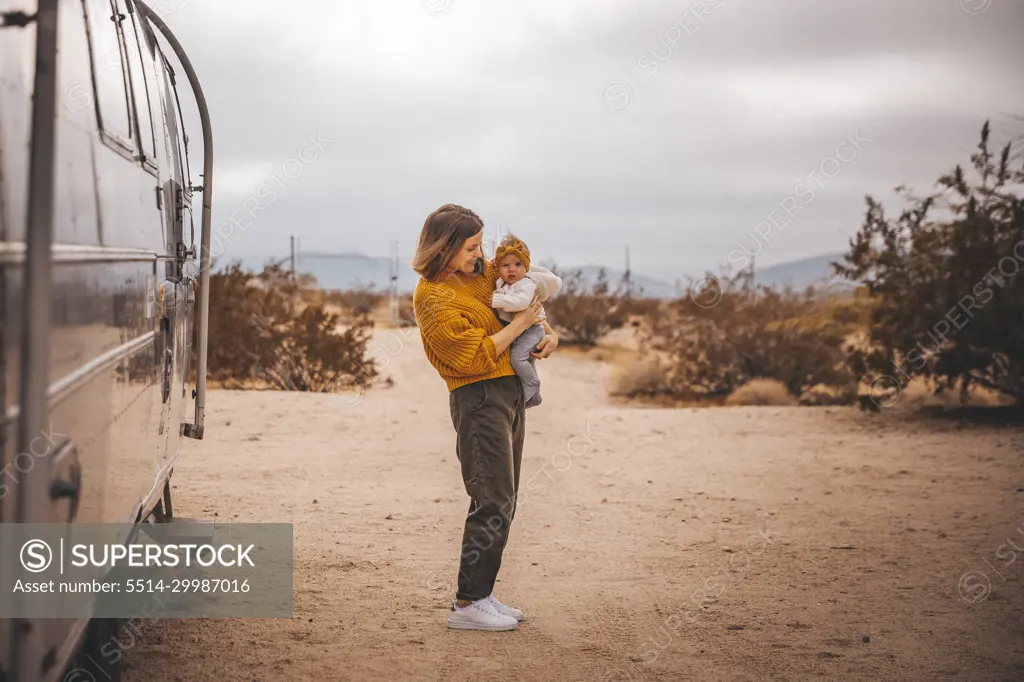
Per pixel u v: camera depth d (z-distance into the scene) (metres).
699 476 10.16
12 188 2.49
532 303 5.23
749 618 5.56
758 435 12.97
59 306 2.81
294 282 25.66
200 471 9.85
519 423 5.38
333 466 10.40
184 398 6.29
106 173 3.62
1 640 2.48
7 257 2.43
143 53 4.96
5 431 2.41
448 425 13.52
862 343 15.46
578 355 28.20
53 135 2.51
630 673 4.66
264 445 11.53
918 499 9.02
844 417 14.44
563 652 4.94
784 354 19.23
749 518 8.23
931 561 6.84
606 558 6.89
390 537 7.41
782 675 4.67
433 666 4.70
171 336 5.45
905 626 5.45
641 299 45.84
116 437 3.76
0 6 2.47
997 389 14.50
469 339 5.00
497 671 4.65
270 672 4.57
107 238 3.61
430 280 5.19
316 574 6.30
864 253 14.51
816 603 5.86
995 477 10.08
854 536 7.59
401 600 5.79
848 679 4.63
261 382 19.30
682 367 20.64
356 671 4.61
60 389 2.76
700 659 4.87
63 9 3.07
